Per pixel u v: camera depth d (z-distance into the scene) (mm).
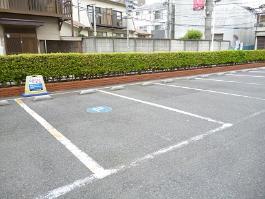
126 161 3070
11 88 7191
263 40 26562
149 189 2475
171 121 4703
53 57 7984
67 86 8195
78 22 18172
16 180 2668
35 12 11000
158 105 5977
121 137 3893
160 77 10867
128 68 9906
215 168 2875
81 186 2541
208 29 19625
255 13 29016
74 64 8445
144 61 10383
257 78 11078
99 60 9023
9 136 3984
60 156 3236
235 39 28234
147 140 3756
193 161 3051
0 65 7082
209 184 2549
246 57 15984
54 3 11781
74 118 4949
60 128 4355
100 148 3477
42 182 2623
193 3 29000
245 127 4344
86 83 8617
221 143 3623
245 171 2803
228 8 28125
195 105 5961
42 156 3242
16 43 11312
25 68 7504
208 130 4191
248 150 3371
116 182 2604
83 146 3555
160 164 2980
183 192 2420
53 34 12742
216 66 14164
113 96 7113
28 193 2434
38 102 6426
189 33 22750
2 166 2977
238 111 5406
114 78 9352
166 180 2631
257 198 2314
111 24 21688
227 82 9828
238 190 2441
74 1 18469
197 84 9312
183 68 12312
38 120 4844
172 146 3518
